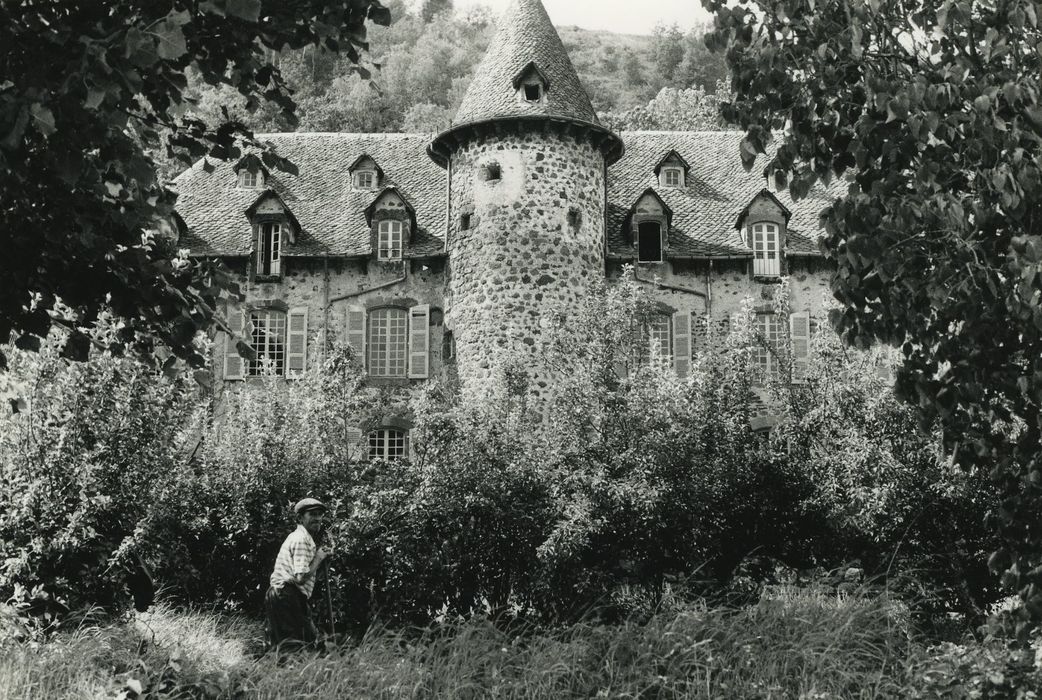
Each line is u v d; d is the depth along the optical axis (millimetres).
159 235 6727
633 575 12195
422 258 25781
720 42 6176
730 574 12641
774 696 7703
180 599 13367
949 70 5598
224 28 6297
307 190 28094
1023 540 5871
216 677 8164
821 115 6082
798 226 26219
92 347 11508
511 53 25406
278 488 13625
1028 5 5406
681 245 25906
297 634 10188
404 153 29500
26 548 10898
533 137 24438
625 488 11828
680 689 8062
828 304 13711
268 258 26250
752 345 13930
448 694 7938
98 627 9562
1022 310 5262
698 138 29922
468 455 12836
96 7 5473
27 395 11289
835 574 12195
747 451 12758
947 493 11758
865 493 11805
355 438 24938
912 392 5965
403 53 73625
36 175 5770
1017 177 5348
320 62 52219
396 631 11789
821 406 13062
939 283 5617
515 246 24031
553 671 8141
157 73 5977
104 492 11617
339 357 16078
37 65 5152
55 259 6238
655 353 14461
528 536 12484
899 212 5578
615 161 26969
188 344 6602
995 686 6504
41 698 7543
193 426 13883
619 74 91188
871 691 7711
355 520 12711
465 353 24297
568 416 13000
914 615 11062
